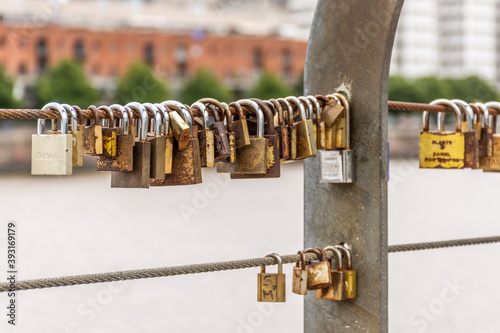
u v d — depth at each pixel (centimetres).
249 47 11438
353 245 375
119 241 2734
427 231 2683
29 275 1961
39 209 4197
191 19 11656
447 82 11700
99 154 325
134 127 333
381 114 361
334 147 373
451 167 436
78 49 10631
